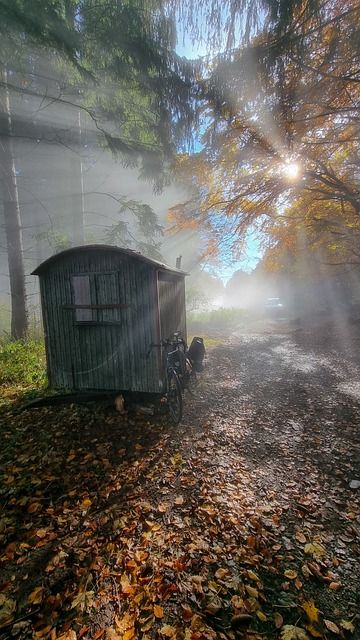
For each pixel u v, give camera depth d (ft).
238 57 12.94
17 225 29.07
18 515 8.93
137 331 16.28
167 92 16.24
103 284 16.61
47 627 5.80
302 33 11.72
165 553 7.48
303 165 20.49
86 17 14.74
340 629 5.66
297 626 5.71
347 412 16.19
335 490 9.84
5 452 12.41
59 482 10.48
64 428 14.40
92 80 16.89
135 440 13.46
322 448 12.55
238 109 15.14
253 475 10.78
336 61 12.51
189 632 5.63
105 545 7.77
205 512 8.89
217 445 13.00
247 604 6.16
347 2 10.98
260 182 22.07
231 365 27.55
